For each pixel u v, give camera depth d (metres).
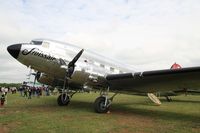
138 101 15.64
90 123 6.55
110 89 10.34
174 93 14.67
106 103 8.85
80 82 9.05
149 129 5.93
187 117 8.08
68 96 11.25
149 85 9.38
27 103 12.48
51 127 5.83
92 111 9.19
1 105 11.16
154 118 7.79
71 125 6.17
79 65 8.84
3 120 6.73
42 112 8.57
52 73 9.62
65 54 9.26
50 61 9.01
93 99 17.00
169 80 8.41
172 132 5.60
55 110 9.23
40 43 9.07
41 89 25.17
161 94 14.81
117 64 10.29
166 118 7.81
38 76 11.11
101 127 6.03
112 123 6.65
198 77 7.66
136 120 7.30
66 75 8.90
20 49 8.64
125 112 9.31
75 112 8.77
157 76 8.10
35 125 6.05
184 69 7.27
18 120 6.75
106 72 9.50
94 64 9.36
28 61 8.91
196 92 14.71
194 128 6.10
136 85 9.52
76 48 9.69
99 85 9.41
